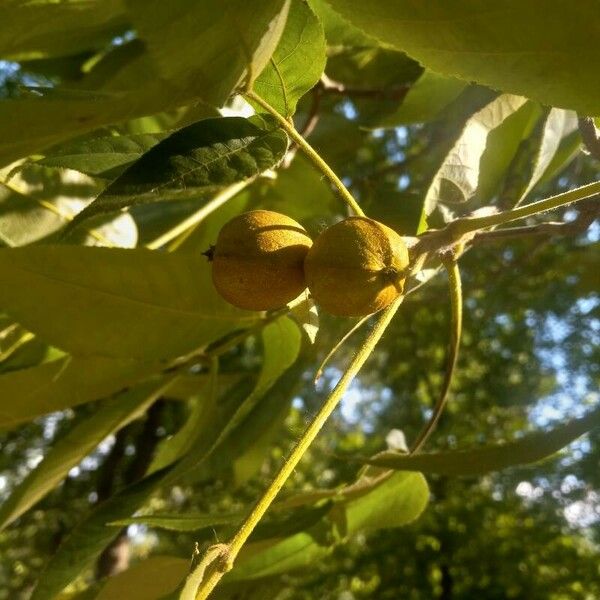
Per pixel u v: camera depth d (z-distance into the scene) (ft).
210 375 0.89
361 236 0.53
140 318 0.76
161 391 0.88
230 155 0.57
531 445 0.64
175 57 0.47
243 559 0.84
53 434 3.72
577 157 1.38
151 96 0.49
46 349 0.97
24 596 4.92
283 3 0.48
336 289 0.52
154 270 0.74
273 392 1.01
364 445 4.14
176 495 3.84
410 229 0.86
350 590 4.21
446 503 4.09
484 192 0.80
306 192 1.12
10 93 1.88
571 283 3.37
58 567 0.73
